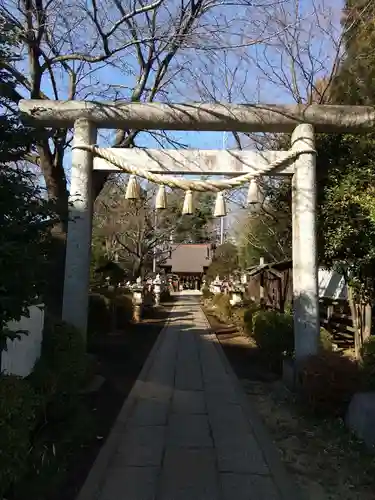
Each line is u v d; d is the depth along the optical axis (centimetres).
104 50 817
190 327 1752
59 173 948
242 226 2258
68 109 773
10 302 328
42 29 800
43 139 374
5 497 322
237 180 777
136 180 793
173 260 5622
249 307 1570
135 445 479
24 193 341
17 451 272
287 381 748
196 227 2819
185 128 796
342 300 1208
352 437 489
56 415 504
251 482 392
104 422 548
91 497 355
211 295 3077
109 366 929
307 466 432
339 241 803
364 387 566
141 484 385
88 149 775
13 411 282
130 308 1838
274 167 776
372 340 686
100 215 2147
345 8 920
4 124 344
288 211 1141
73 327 666
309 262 754
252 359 1048
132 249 2416
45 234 377
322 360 600
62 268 842
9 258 310
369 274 888
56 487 364
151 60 979
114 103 776
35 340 555
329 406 566
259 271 1775
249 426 550
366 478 403
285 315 930
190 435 515
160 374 872
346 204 779
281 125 783
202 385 782
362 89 808
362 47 796
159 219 2372
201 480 395
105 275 1634
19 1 791
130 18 819
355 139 804
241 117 773
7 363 468
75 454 440
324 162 855
